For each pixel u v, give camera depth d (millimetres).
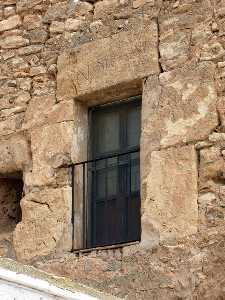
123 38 13141
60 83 13516
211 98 12406
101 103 13438
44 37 13773
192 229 12195
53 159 13367
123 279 12469
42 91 13641
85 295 10391
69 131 13336
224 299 11828
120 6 13297
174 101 12625
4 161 13727
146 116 12773
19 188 14023
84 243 13125
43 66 13703
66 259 12938
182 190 12352
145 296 12297
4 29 14039
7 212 13922
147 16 13031
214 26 12594
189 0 12805
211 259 11992
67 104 13414
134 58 13016
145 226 12484
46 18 13820
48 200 13273
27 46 13859
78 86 13383
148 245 12414
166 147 12555
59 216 13164
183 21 12789
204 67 12516
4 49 13984
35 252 13195
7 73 13914
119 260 12555
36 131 13555
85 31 13492
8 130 13766
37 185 13391
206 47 12578
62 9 13734
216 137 12297
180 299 12078
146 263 12367
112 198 13125
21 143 13641
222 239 11992
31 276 10445
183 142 12469
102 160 13320
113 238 13016
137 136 13172
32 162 13523
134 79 12961
